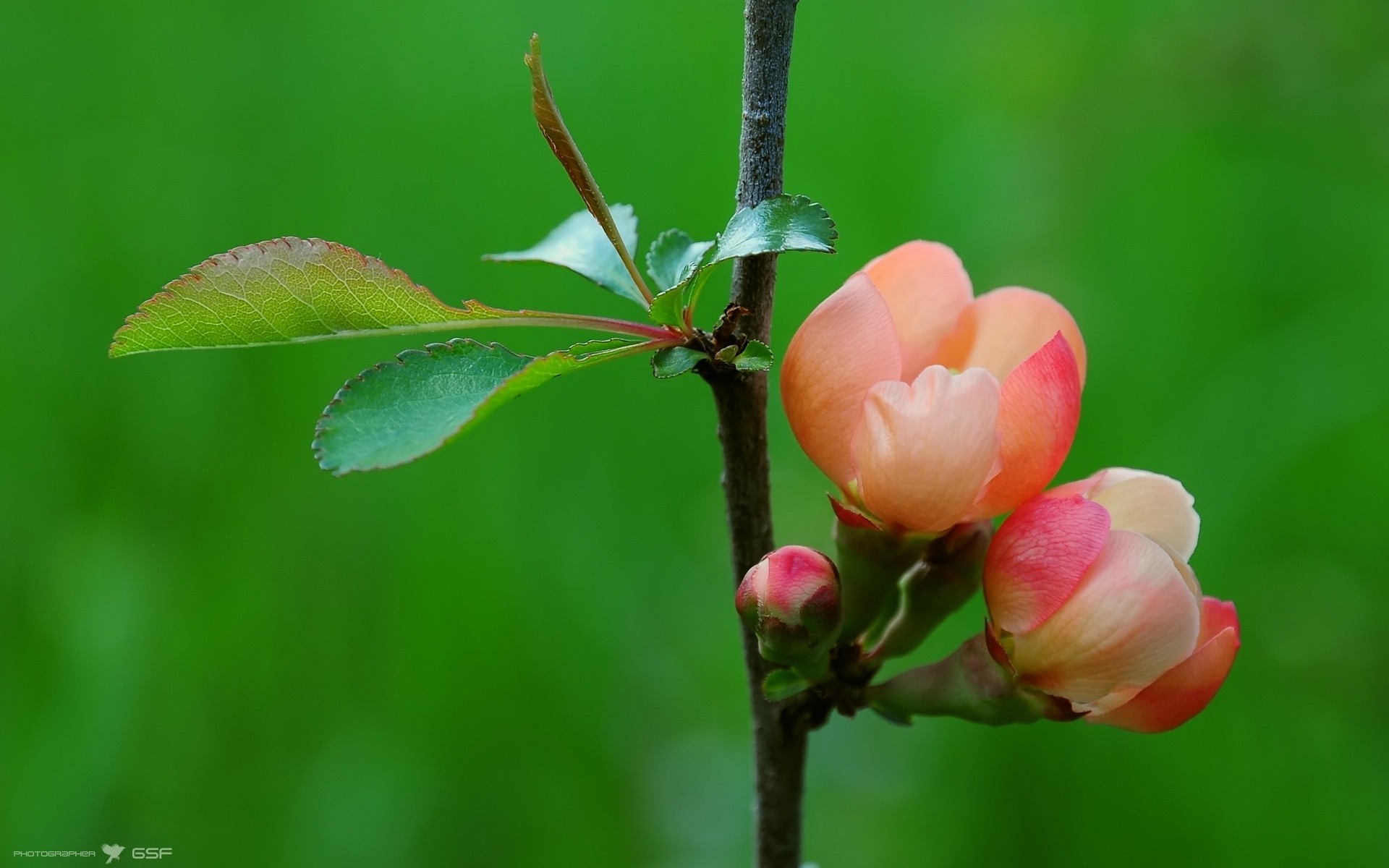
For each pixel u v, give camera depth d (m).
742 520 0.45
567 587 0.70
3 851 0.60
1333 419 0.72
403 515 0.70
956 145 0.82
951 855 0.65
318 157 0.79
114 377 0.71
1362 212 0.77
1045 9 0.78
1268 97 0.68
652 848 0.65
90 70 0.77
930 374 0.44
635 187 0.81
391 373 0.44
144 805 0.63
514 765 0.66
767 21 0.44
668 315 0.44
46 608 0.65
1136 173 0.82
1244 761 0.65
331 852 0.62
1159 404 0.75
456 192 0.79
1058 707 0.45
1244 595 0.68
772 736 0.46
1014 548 0.44
